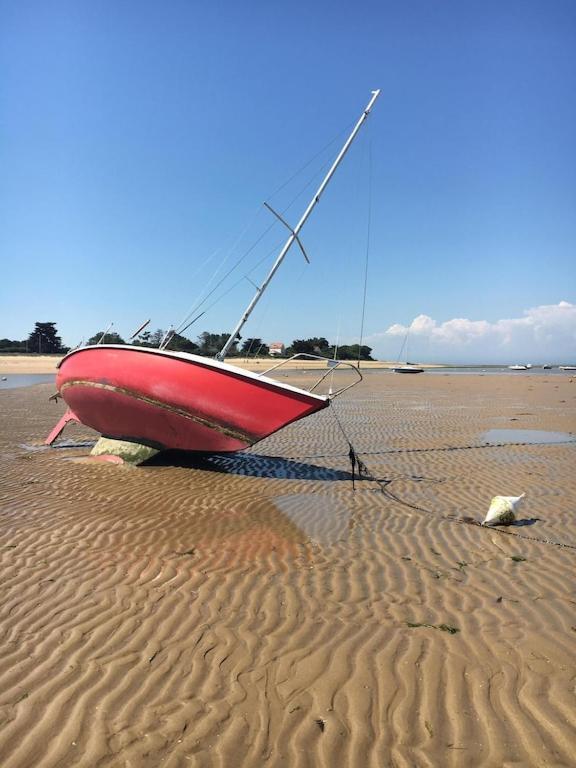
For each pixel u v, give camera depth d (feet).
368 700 10.41
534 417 59.06
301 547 18.97
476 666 11.51
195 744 9.25
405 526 21.47
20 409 65.41
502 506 21.62
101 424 34.50
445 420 56.75
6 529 20.54
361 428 50.70
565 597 14.87
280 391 27.81
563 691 10.64
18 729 9.56
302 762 8.87
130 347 30.81
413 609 14.16
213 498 25.66
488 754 9.02
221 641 12.52
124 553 18.16
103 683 10.89
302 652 12.06
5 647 12.22
